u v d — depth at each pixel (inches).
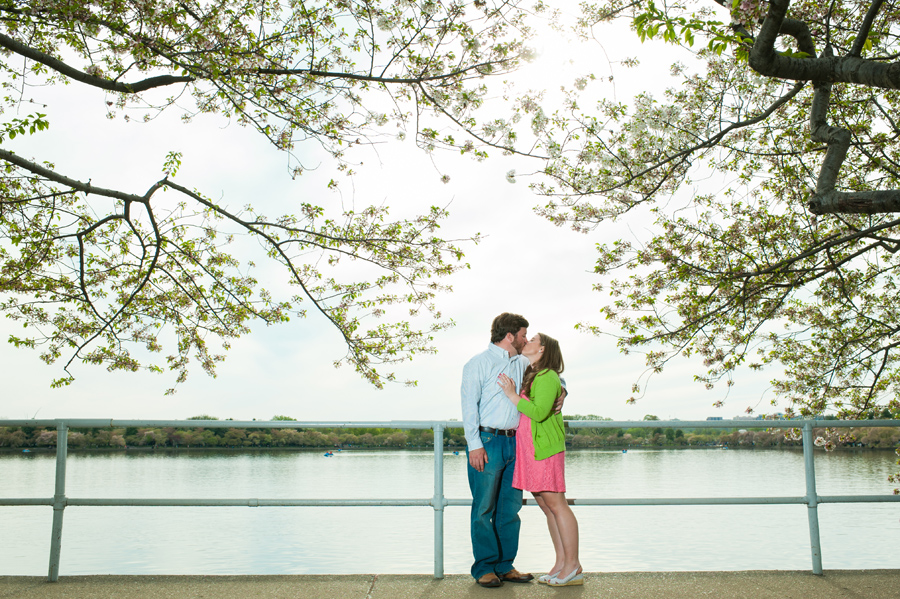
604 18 217.5
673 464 2153.1
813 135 155.3
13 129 216.1
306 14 243.8
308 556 565.6
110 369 333.7
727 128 218.7
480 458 136.2
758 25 147.3
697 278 285.6
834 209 134.0
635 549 581.0
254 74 232.5
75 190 247.1
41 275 312.8
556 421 137.4
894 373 288.5
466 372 140.5
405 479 1571.1
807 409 289.6
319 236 285.9
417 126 251.1
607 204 263.3
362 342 311.3
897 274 299.7
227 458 2201.0
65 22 214.4
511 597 123.6
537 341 145.9
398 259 294.5
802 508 946.1
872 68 125.6
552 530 142.3
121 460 2090.3
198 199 268.5
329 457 2861.7
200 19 227.9
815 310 301.4
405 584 134.8
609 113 243.1
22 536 706.2
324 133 270.1
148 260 298.4
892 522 773.3
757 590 128.0
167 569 496.7
